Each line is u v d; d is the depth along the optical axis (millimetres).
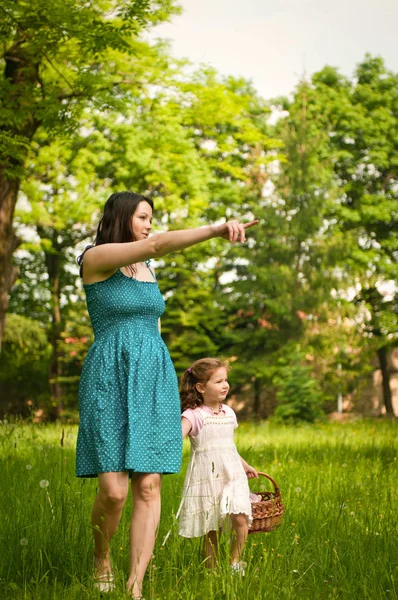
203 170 22500
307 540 4902
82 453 4066
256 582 3910
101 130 22469
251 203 27016
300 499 5980
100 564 4113
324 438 14422
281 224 25688
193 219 22859
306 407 22047
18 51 13492
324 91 31750
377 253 30500
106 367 4074
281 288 25500
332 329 25875
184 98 19641
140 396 4027
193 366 4957
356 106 31453
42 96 13594
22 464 8094
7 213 15578
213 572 3832
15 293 30734
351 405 30766
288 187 25875
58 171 22438
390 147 31125
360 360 27922
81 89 13961
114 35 12508
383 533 4707
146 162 21094
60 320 30297
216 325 27594
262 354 26891
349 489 6406
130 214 4309
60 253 29219
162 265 27781
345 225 31328
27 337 28016
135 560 3939
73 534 4562
